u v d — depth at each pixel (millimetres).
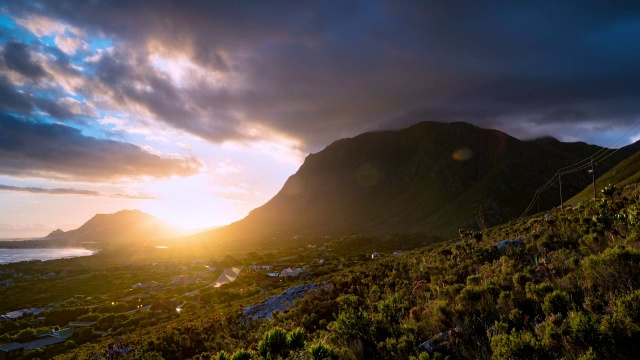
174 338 24312
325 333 10711
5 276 162250
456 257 18938
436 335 7117
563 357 4785
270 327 18594
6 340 55594
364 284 21812
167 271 155375
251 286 79562
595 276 7062
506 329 6254
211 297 71875
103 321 62812
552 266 9727
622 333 4531
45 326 68688
